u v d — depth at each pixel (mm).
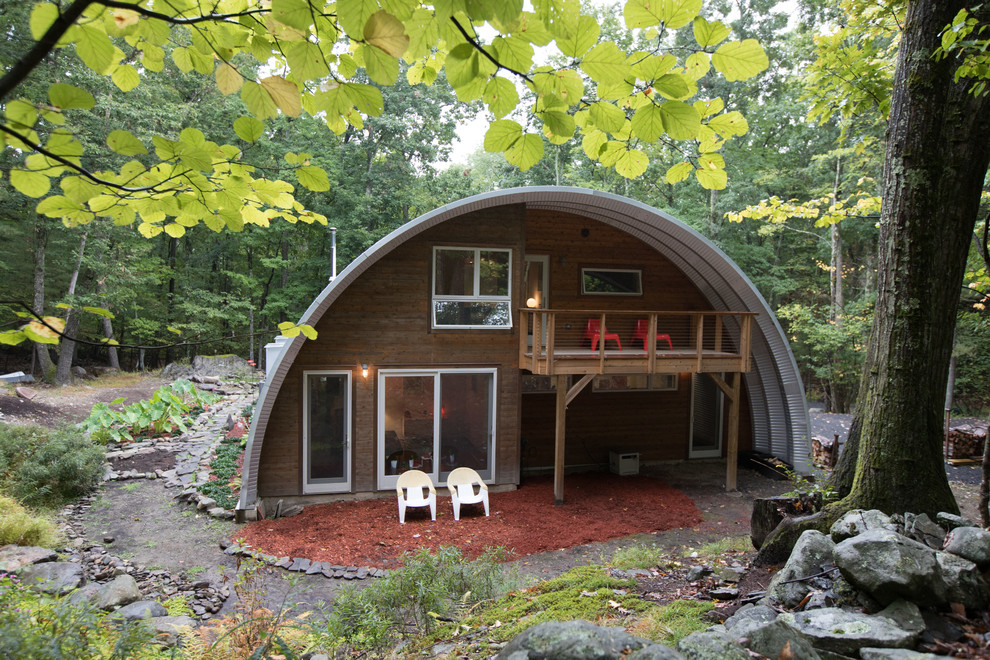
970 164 4754
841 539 4625
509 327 11609
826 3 18328
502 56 1554
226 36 2107
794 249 27078
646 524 9711
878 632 3283
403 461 11203
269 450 10555
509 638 4359
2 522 6941
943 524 4547
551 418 13133
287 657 3914
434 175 26594
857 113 8320
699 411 14156
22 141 1526
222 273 27297
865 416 5172
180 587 6664
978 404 19766
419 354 11219
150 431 13961
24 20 14047
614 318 13211
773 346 12578
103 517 9094
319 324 10719
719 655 2801
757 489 11859
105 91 17703
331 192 24703
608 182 26031
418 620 5262
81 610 4070
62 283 22375
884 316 5047
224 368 22609
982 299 9578
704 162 2033
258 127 2010
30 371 22750
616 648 2633
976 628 3480
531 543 8820
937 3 4703
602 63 1536
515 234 11570
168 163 1989
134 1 1799
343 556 8227
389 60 1548
